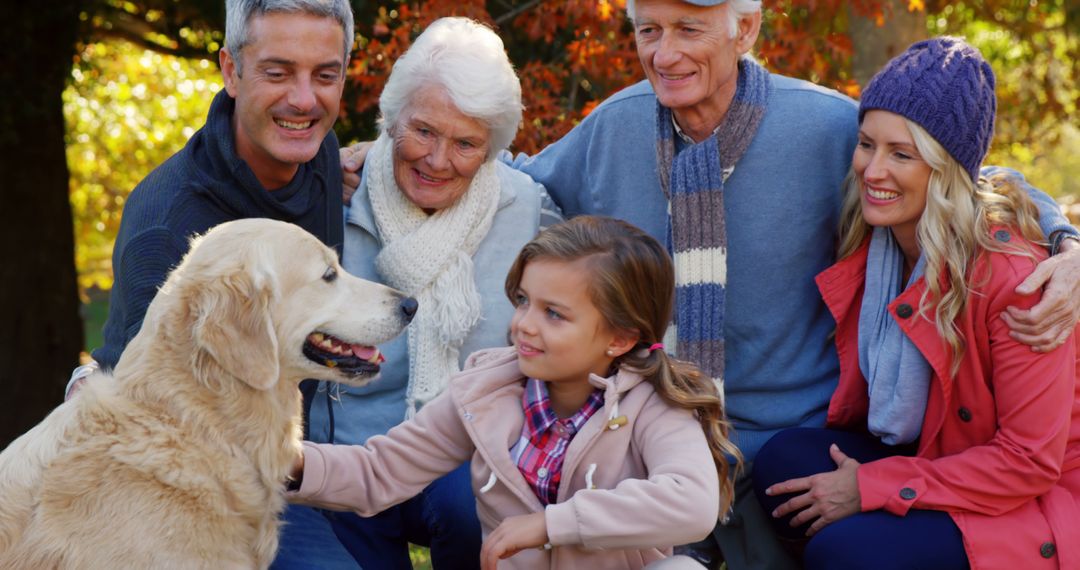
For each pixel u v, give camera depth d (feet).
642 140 13.14
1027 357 10.78
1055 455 10.75
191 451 9.50
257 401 9.80
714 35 12.02
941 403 11.44
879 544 10.83
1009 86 33.06
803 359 12.99
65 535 9.10
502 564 9.98
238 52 11.01
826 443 12.19
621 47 19.42
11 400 30.78
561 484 9.72
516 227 13.05
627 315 9.72
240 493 9.70
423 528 12.57
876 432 11.84
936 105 10.98
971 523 10.82
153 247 10.68
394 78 12.09
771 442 12.45
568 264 9.61
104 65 43.47
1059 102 30.32
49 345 31.58
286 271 9.96
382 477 10.21
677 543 9.17
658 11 12.01
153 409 9.55
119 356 10.82
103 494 9.22
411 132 11.96
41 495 9.20
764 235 12.72
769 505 12.18
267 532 10.13
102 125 48.91
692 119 12.81
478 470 10.12
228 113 11.59
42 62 29.84
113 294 11.29
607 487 9.81
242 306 9.52
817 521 11.42
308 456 10.08
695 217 12.46
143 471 9.31
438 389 12.23
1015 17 30.91
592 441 9.73
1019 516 10.89
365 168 12.84
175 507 9.37
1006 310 10.90
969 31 34.35
